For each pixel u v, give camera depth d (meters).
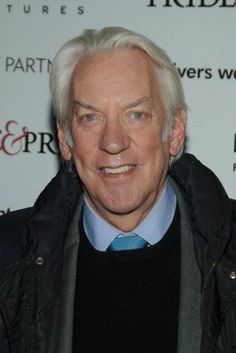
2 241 2.12
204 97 2.74
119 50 1.99
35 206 2.10
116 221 2.06
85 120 1.98
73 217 2.16
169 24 2.75
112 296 2.03
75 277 2.07
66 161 2.18
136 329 1.99
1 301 2.02
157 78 2.01
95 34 2.03
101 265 2.06
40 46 2.84
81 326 2.02
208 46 2.74
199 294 1.98
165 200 2.11
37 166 2.88
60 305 2.04
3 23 2.86
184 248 2.05
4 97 2.87
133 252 2.05
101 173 1.99
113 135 1.91
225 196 2.05
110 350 1.99
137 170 1.98
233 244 1.96
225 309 1.90
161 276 2.04
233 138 2.74
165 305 2.01
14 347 2.02
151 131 1.97
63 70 2.05
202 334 1.90
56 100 2.09
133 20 2.77
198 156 2.75
